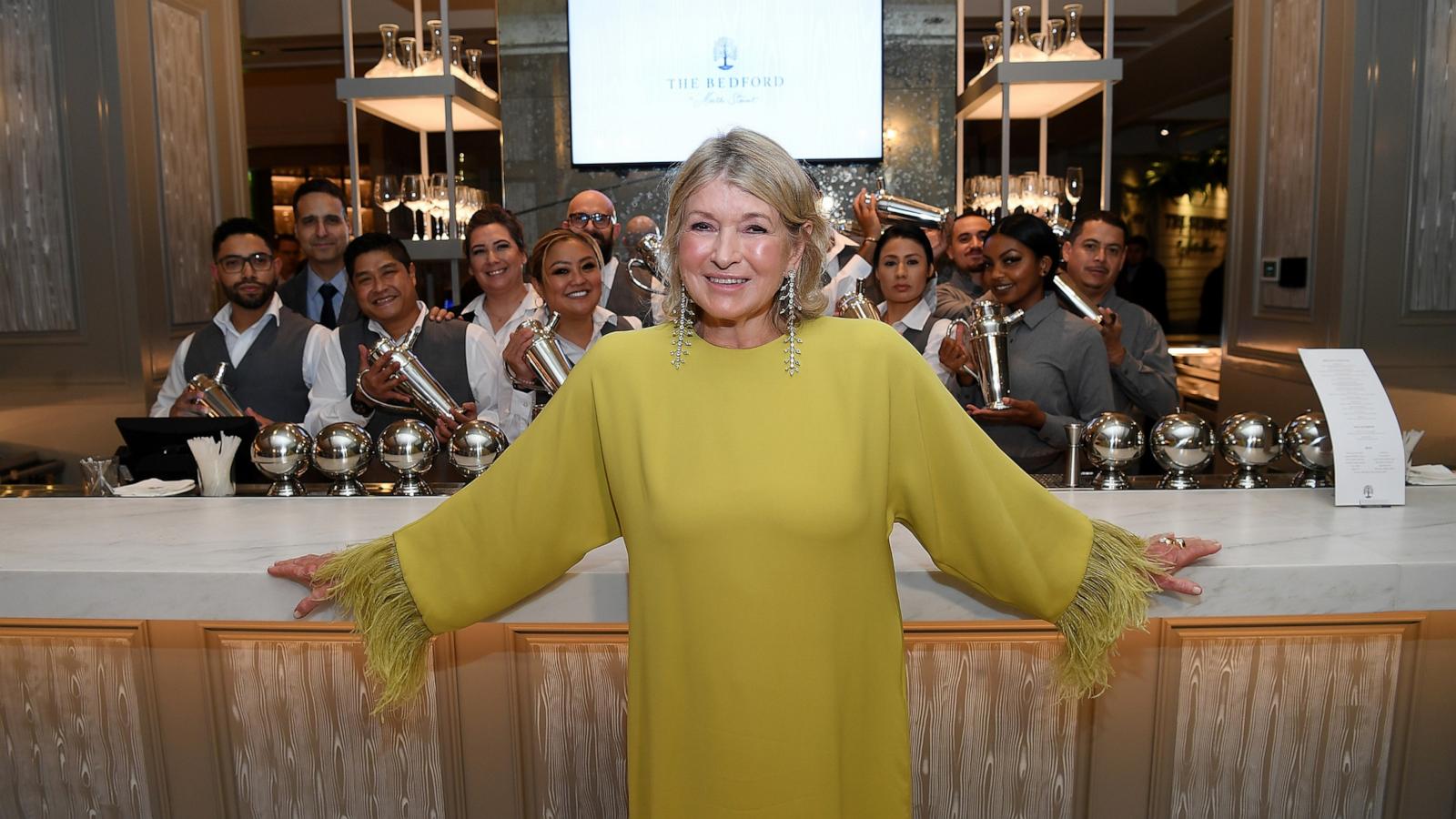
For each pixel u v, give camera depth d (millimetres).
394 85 3391
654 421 1141
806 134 3580
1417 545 1396
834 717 1133
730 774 1125
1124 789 1640
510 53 3607
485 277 2904
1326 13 3459
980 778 1641
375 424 2670
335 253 3363
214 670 1659
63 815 1702
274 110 7512
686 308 1167
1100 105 8844
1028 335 2412
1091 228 2902
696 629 1113
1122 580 1187
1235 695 1616
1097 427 1825
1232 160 4133
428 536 1246
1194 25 6062
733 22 3527
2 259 3582
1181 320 10359
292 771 1679
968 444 1158
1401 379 3418
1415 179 3338
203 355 2867
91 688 1667
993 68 3445
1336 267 3420
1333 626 1594
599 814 1659
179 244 3873
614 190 3631
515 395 2709
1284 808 1640
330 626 1641
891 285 2736
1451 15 3270
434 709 1659
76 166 3531
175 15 3865
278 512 1689
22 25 3490
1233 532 1462
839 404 1130
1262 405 3914
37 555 1436
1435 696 1603
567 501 1215
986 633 1606
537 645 1636
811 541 1094
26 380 3641
